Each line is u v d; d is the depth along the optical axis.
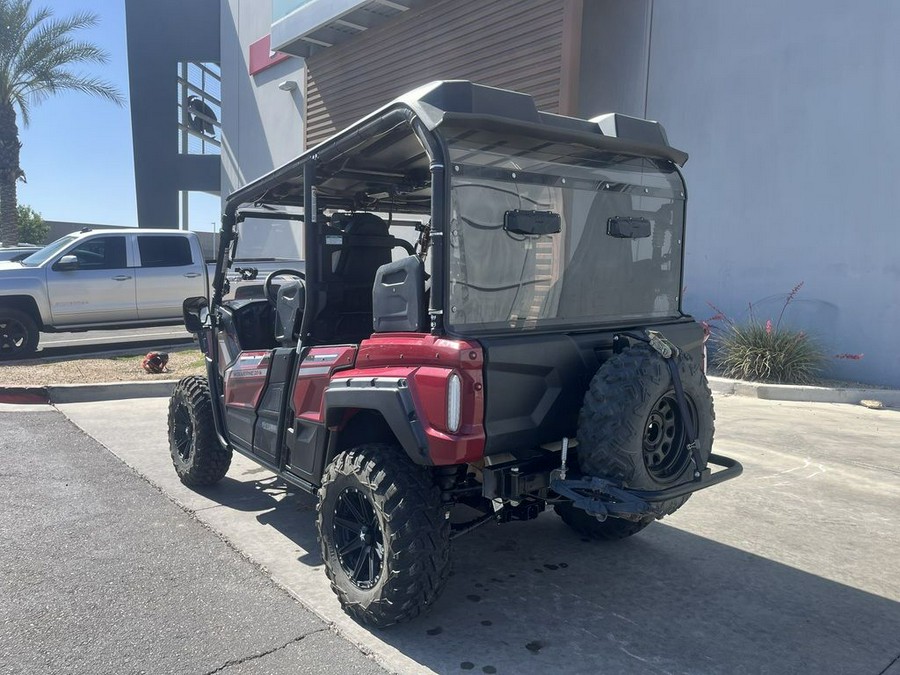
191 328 5.45
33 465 6.04
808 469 6.04
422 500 3.33
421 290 3.35
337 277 4.34
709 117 10.53
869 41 8.90
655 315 4.25
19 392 8.48
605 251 3.93
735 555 4.43
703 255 10.69
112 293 11.79
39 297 11.20
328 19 13.62
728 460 3.88
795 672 3.20
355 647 3.35
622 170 3.98
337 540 3.70
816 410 8.12
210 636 3.43
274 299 4.87
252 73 19.91
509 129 3.37
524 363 3.28
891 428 7.34
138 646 3.33
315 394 3.93
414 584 3.30
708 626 3.58
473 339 3.19
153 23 26.27
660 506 3.29
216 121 27.14
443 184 3.20
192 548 4.45
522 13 10.81
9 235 23.36
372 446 3.55
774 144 9.84
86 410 8.17
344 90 14.98
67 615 3.60
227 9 21.23
